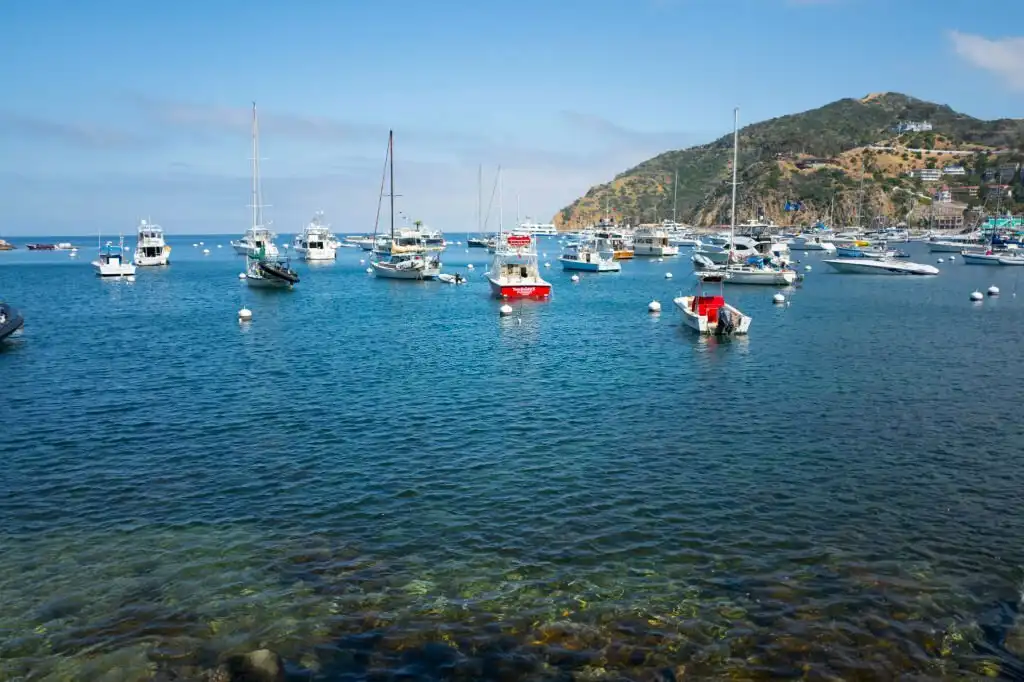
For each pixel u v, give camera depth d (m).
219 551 15.54
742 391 30.78
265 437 23.92
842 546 15.70
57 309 65.19
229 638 12.32
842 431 24.61
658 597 13.58
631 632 12.45
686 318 50.47
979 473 20.36
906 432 24.48
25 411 27.47
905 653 11.90
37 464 21.28
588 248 129.75
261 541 16.03
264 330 50.91
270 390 30.97
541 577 14.34
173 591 13.88
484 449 22.53
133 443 23.33
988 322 54.59
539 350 41.81
